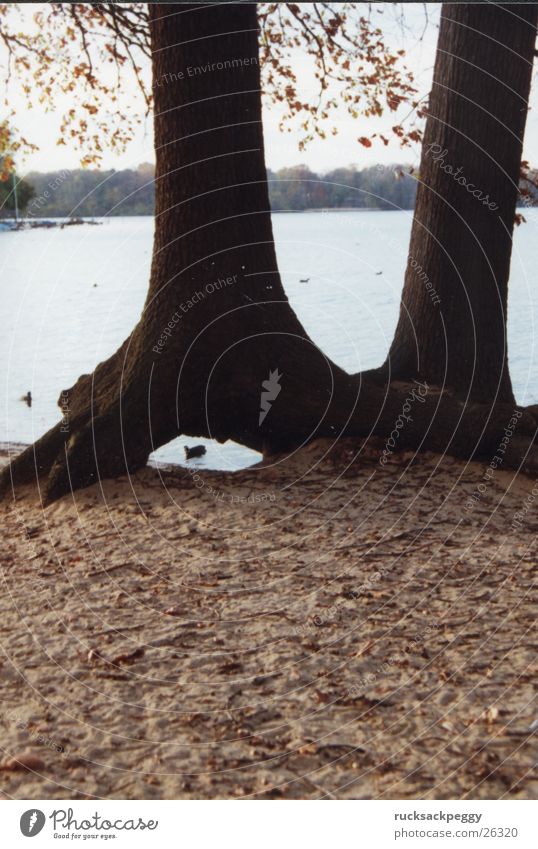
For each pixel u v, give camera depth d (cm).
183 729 473
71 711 491
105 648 563
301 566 679
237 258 889
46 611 619
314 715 484
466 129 949
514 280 3119
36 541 751
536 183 998
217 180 877
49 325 2672
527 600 616
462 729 465
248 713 487
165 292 891
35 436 1392
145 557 702
